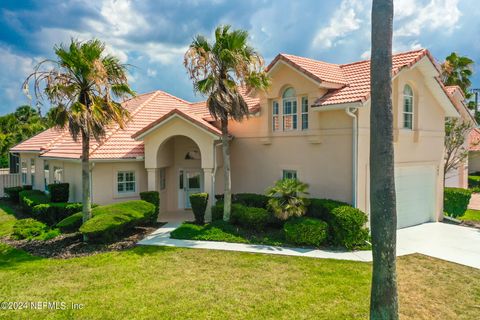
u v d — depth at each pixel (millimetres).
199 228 15867
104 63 14133
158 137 18781
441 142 19047
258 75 15758
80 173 20250
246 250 13398
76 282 10328
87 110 13672
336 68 18422
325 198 16203
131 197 19828
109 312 8445
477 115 35031
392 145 6793
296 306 8734
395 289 6820
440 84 17609
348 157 15195
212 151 17953
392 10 6844
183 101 27547
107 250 13594
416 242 14758
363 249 13445
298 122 17250
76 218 15547
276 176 18484
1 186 31922
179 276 10750
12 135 48562
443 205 19688
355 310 8531
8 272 11203
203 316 8250
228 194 16453
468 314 8523
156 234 16031
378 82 6793
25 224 16031
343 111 15312
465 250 13625
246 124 19938
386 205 6758
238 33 15141
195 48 14945
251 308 8633
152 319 8125
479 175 37719
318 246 13734
